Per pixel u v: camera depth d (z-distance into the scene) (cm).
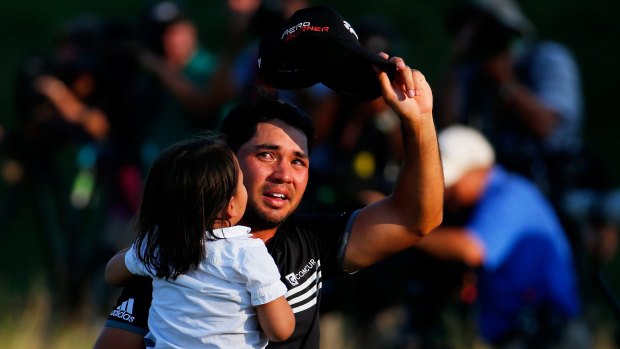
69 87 2434
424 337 1900
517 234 1911
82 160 2498
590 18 4775
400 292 1944
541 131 2116
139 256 1171
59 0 4634
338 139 1998
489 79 2125
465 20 2133
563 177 2100
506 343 1936
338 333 2044
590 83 4734
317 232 1228
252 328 1161
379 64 1134
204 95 2369
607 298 1634
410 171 1176
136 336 1196
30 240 3556
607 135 4675
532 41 2431
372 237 1205
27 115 2452
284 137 1186
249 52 2331
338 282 1962
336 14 1155
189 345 1148
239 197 1162
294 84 1202
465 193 1927
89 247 2538
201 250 1143
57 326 2375
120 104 2442
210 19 4438
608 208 2073
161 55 2480
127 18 4578
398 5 4528
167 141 2450
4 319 2422
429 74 4391
